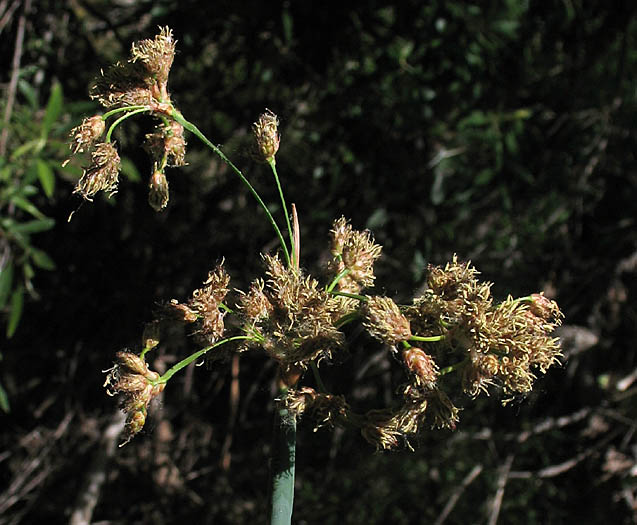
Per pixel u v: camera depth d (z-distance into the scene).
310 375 4.70
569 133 4.72
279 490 1.24
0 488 5.52
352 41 4.11
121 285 4.96
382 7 4.02
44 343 5.19
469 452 5.31
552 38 4.30
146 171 4.30
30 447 5.41
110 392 1.31
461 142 4.07
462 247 4.91
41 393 5.47
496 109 4.14
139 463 5.45
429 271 1.35
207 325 1.31
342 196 4.38
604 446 5.09
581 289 5.21
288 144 4.65
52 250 4.83
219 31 4.15
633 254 5.09
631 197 5.29
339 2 3.99
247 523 5.41
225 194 4.68
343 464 5.38
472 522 5.17
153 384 1.30
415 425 1.27
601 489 5.05
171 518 5.36
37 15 4.33
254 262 4.73
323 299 1.29
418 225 4.29
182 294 4.95
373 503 5.29
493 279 5.04
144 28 4.16
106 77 1.39
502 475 4.78
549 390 5.27
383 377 4.78
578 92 4.64
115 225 4.77
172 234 4.85
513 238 4.92
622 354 5.59
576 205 5.13
